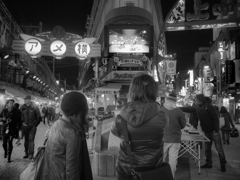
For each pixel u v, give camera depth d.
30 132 7.53
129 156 2.20
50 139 2.39
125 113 2.26
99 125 6.85
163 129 2.29
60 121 2.43
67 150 2.28
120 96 10.11
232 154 8.63
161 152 2.29
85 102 2.48
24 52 14.56
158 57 11.65
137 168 2.18
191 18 11.16
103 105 20.38
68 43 14.84
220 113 10.67
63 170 2.33
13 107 7.33
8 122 7.14
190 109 6.98
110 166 5.58
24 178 2.48
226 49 31.16
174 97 4.84
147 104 2.29
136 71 19.52
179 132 4.75
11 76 29.66
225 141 11.52
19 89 28.28
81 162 2.42
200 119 6.57
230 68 26.80
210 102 6.56
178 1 11.11
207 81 36.22
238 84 28.03
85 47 14.86
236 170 6.45
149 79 2.43
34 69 41.53
